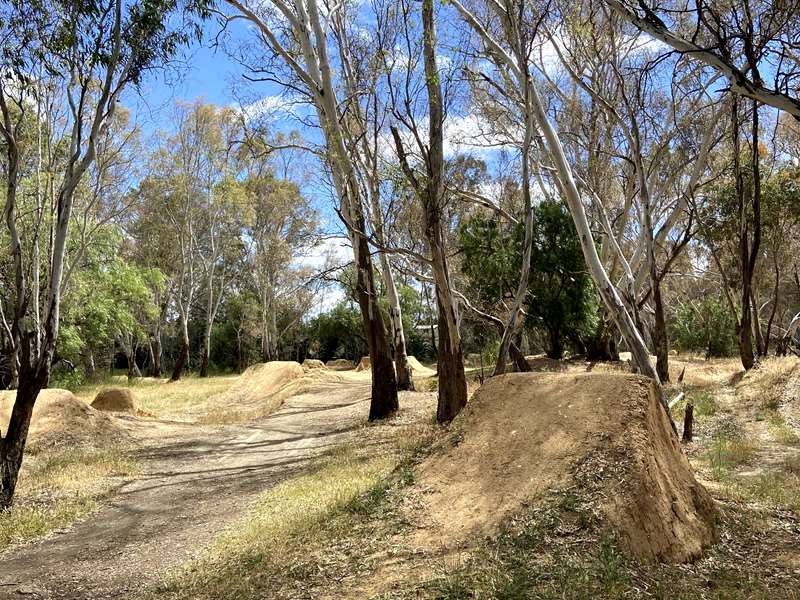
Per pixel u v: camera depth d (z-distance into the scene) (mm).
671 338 51000
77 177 10531
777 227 25375
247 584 5840
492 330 34938
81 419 17031
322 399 25844
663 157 21547
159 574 6836
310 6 15688
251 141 18297
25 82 10219
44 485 11539
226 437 17750
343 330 59219
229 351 62031
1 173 16500
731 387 20453
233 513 9297
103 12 10156
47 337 10320
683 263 35906
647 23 7160
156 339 48094
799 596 4953
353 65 18312
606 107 16547
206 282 57750
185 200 42219
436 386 23922
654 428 6883
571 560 5211
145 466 13805
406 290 55344
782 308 41906
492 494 6617
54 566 7430
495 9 14836
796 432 13188
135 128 22562
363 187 17031
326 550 6320
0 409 15938
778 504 7574
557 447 6852
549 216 26109
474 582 4961
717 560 5836
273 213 47625
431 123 13266
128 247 47719
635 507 5844
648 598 4762
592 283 26969
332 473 10703
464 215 27438
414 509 6891
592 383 7531
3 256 21812
